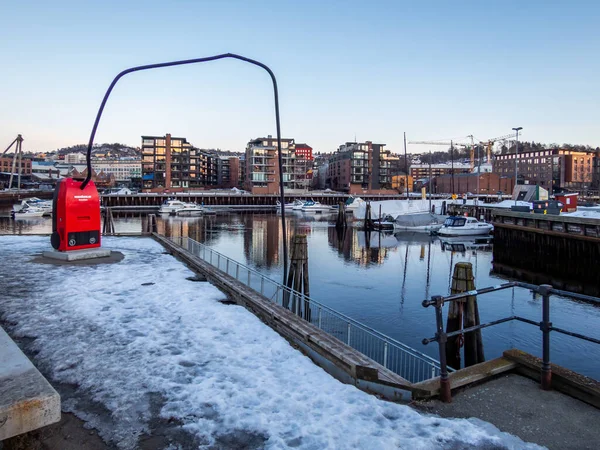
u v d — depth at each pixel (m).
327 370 7.10
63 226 16.45
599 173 147.00
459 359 12.04
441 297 5.08
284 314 8.97
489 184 129.62
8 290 11.12
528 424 4.54
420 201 69.00
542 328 5.25
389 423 4.73
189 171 132.38
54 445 4.53
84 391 5.75
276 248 39.34
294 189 134.50
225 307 10.06
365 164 144.38
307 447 4.34
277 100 12.30
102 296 10.70
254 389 5.78
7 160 163.50
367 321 17.64
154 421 5.00
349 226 62.84
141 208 98.12
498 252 37.59
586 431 4.39
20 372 4.41
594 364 13.55
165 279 13.00
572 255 30.33
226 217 80.12
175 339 7.79
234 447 4.45
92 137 15.22
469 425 4.51
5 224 57.12
